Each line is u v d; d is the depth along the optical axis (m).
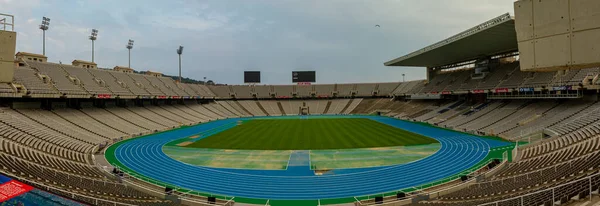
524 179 18.42
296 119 79.75
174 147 39.47
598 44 5.75
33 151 27.41
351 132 51.47
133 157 33.59
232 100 105.94
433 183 23.52
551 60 6.37
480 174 23.67
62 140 36.22
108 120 53.19
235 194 22.08
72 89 51.66
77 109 52.97
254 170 28.09
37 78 48.72
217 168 28.84
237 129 58.28
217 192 22.44
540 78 48.19
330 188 23.14
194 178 25.77
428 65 83.31
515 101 55.25
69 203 12.12
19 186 12.29
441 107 72.56
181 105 83.19
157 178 25.73
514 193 15.34
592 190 11.55
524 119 45.88
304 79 107.44
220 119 83.12
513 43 50.81
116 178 24.44
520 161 25.59
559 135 33.22
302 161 31.16
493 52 60.81
